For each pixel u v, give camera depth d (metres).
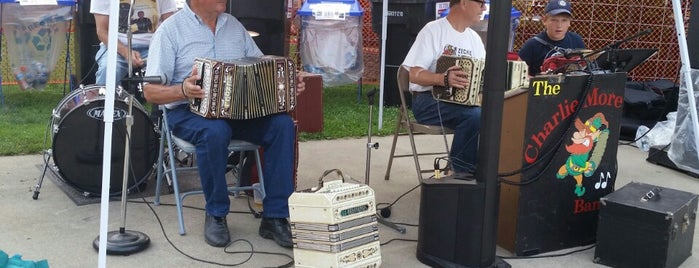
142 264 3.27
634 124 6.43
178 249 3.47
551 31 5.12
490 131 3.14
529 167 3.41
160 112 4.57
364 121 6.96
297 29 8.13
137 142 4.21
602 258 3.47
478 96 4.07
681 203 3.39
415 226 3.97
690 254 3.64
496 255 3.51
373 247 3.09
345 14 7.50
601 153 3.64
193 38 3.70
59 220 3.80
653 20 8.24
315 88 6.26
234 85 3.39
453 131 4.25
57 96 7.82
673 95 6.42
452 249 3.29
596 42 8.26
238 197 4.34
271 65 3.46
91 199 4.15
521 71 3.68
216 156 3.45
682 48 4.20
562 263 3.48
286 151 3.55
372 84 9.29
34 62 7.26
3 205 3.99
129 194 4.31
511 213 3.52
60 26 7.29
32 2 6.59
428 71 4.21
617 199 3.43
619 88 3.61
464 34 4.39
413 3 7.32
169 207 4.11
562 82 3.40
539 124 3.38
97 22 4.93
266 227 3.64
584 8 8.19
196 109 3.51
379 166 5.30
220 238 3.53
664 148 5.52
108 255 3.35
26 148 5.28
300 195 3.00
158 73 3.59
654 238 3.29
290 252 3.49
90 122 4.06
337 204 2.94
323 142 6.07
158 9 5.13
